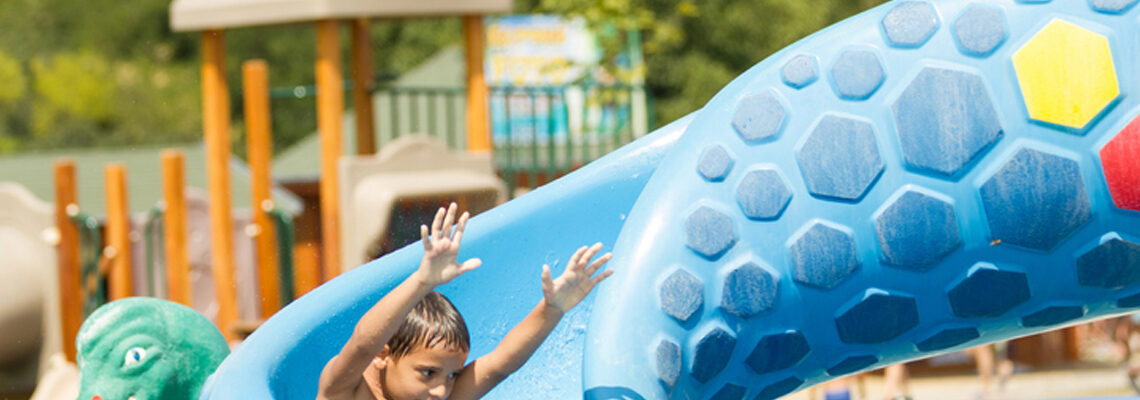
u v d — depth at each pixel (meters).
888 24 2.38
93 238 7.93
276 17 8.01
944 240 2.31
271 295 7.84
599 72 13.48
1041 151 2.24
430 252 2.12
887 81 2.34
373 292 2.93
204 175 12.99
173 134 37.34
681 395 2.51
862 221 2.35
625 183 3.24
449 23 30.27
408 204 8.52
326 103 8.16
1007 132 2.26
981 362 9.74
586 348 2.49
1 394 8.38
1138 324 11.55
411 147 8.45
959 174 2.28
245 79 7.86
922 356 2.54
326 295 2.88
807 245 2.38
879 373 11.45
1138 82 2.21
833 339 2.46
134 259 9.67
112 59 38.59
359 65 9.47
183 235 7.71
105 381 3.13
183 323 3.26
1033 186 2.25
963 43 2.30
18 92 38.19
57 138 36.62
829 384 7.66
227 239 7.89
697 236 2.46
